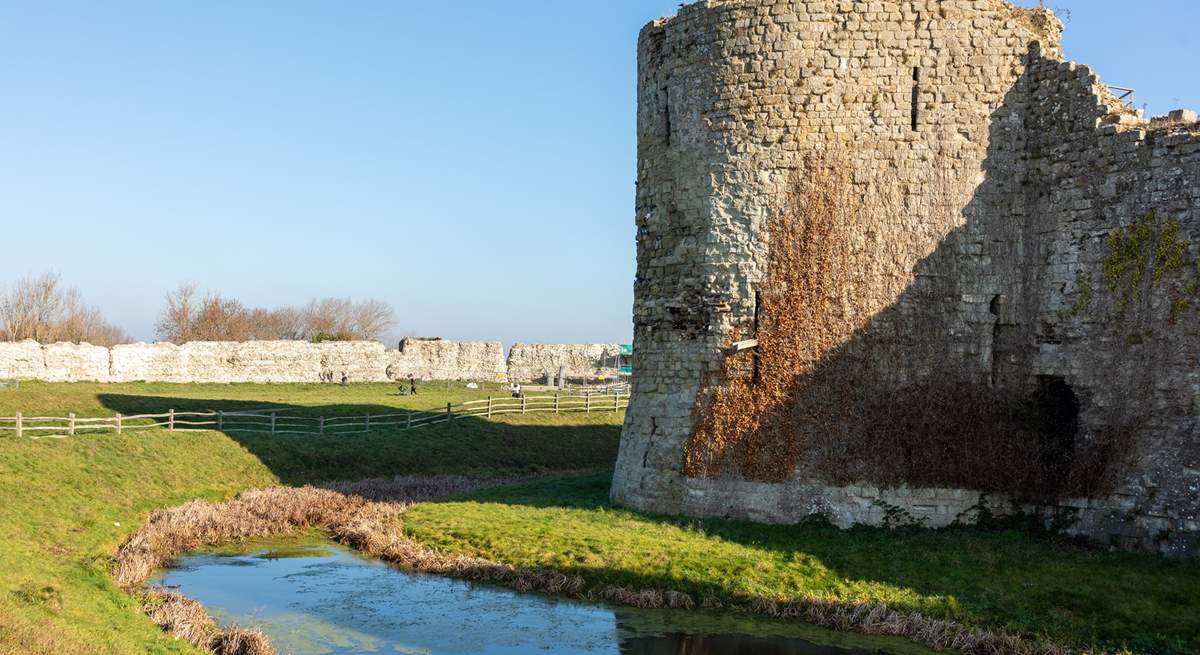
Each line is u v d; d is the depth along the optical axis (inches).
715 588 687.1
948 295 838.5
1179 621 587.5
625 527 830.5
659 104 942.4
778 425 846.5
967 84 850.8
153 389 1707.7
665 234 924.6
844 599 658.8
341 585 737.6
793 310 852.0
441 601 697.0
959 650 591.2
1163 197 745.6
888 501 820.6
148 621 599.8
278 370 2022.6
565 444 1534.2
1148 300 747.4
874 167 850.1
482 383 2252.7
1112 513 745.6
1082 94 808.3
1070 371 796.0
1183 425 715.4
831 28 861.8
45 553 703.1
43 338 2802.7
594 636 622.8
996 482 815.7
